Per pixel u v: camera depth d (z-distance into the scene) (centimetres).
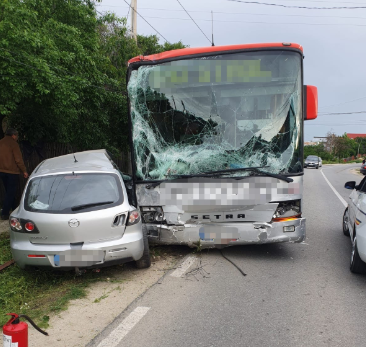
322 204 1340
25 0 812
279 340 383
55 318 436
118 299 487
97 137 1242
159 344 375
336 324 418
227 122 634
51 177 572
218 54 638
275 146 623
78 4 1076
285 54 631
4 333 256
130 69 661
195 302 475
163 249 704
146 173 646
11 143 902
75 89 888
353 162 8756
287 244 748
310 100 623
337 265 628
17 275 560
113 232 533
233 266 614
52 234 515
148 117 652
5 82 732
